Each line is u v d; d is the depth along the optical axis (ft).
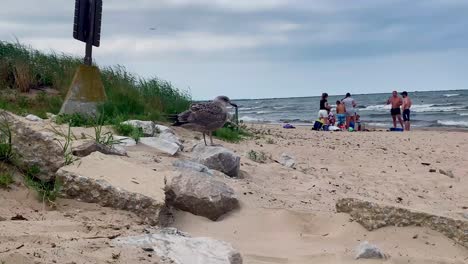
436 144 51.21
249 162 28.19
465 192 28.48
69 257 11.47
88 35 35.45
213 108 27.86
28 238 12.59
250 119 123.34
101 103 34.53
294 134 56.08
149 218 16.26
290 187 24.18
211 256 13.01
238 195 20.08
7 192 16.30
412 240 16.98
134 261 11.98
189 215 17.62
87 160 18.30
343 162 35.09
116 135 27.22
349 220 18.10
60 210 16.03
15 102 38.17
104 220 15.49
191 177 18.60
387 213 17.65
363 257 15.33
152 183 17.67
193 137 35.17
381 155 40.16
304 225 18.17
